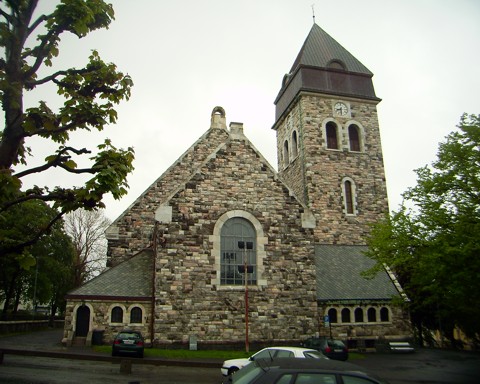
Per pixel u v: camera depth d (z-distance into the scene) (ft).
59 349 69.72
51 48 29.84
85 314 73.26
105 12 31.45
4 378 44.45
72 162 27.91
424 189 64.23
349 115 126.41
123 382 45.68
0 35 26.76
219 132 102.12
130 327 72.69
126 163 27.78
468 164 60.70
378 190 121.19
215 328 72.38
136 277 79.20
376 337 89.71
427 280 63.41
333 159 120.98
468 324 79.87
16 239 26.68
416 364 73.67
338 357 67.56
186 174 97.14
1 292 157.07
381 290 94.89
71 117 29.60
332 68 128.47
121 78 32.58
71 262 150.82
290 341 74.59
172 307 71.97
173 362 60.59
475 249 53.26
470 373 64.03
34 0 27.55
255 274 76.74
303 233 80.38
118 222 90.74
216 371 56.75
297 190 124.36
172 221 75.15
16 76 27.25
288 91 135.33
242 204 79.00
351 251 109.91
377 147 125.18
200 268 74.33
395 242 67.56
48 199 26.40
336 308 89.40
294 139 131.44
